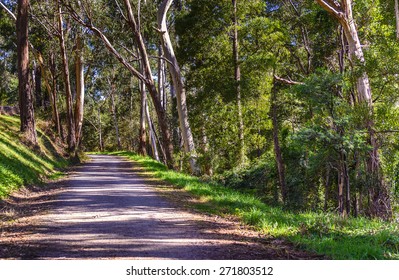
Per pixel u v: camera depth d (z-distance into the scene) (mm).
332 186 22938
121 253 6379
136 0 27734
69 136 29031
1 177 13141
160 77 35250
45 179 17562
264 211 10977
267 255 6480
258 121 26875
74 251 6504
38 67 40344
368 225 9523
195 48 28609
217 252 6551
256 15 27719
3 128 20344
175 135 40906
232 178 23797
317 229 8352
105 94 60969
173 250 6609
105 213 10078
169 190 14938
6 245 6902
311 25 26719
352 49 19250
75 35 31188
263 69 25062
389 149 18141
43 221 9086
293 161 23672
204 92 27500
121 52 37062
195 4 27641
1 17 32938
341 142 14383
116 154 47031
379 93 18438
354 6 22828
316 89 14828
